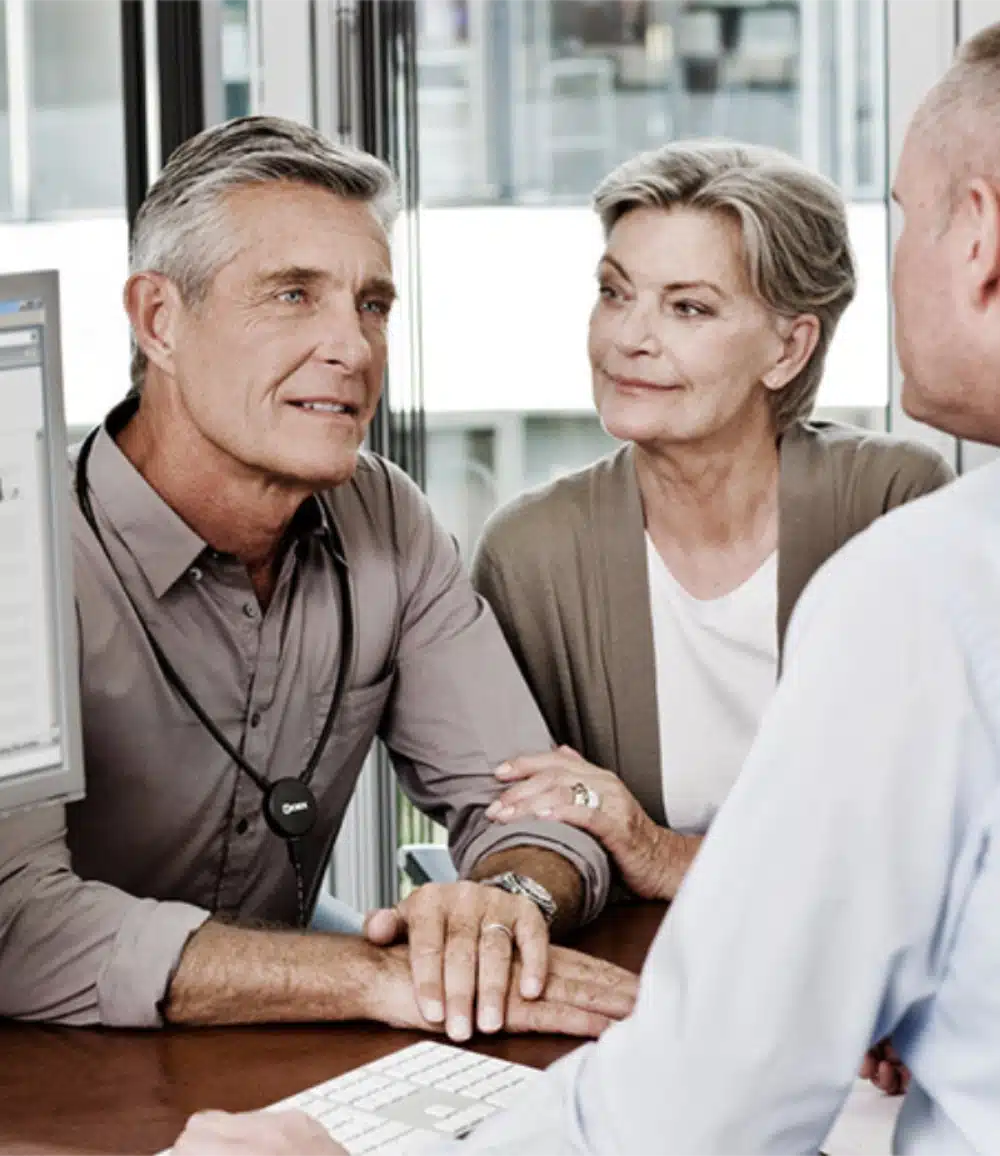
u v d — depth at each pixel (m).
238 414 1.73
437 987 1.48
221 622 1.81
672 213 1.97
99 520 1.77
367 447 2.68
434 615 1.98
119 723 1.77
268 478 1.77
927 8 2.63
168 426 1.78
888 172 2.70
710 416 1.99
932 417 0.98
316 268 1.72
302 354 1.72
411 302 2.68
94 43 2.79
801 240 1.98
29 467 1.38
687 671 2.10
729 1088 0.91
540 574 2.12
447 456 2.83
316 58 2.65
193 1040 1.46
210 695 1.81
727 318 1.98
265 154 1.74
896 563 0.91
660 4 2.79
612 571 2.10
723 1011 0.91
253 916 1.88
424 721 1.97
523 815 1.83
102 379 2.82
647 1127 0.92
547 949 1.55
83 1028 1.49
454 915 1.55
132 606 1.77
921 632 0.90
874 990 0.90
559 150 2.79
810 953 0.90
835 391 2.74
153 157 2.71
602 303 2.05
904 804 0.89
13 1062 1.42
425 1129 1.28
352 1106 1.31
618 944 1.71
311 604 1.87
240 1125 1.14
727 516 2.08
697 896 0.93
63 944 1.50
